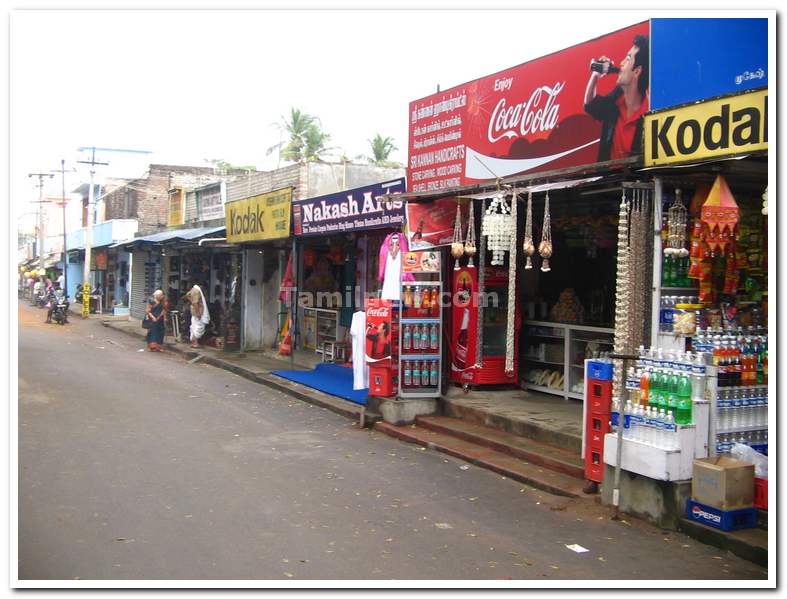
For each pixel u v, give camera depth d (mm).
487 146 9977
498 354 10633
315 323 17188
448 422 9664
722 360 6234
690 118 5867
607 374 6629
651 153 6238
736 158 5555
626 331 6598
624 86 7863
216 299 21109
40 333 23766
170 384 13820
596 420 6742
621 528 6070
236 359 17141
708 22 6906
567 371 10141
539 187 7551
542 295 10898
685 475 5957
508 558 5414
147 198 34656
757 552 5324
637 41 7707
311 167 18234
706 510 5758
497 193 8094
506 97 9609
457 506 6668
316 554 5426
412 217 9875
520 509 6586
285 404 12062
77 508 6355
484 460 8070
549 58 8906
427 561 5332
